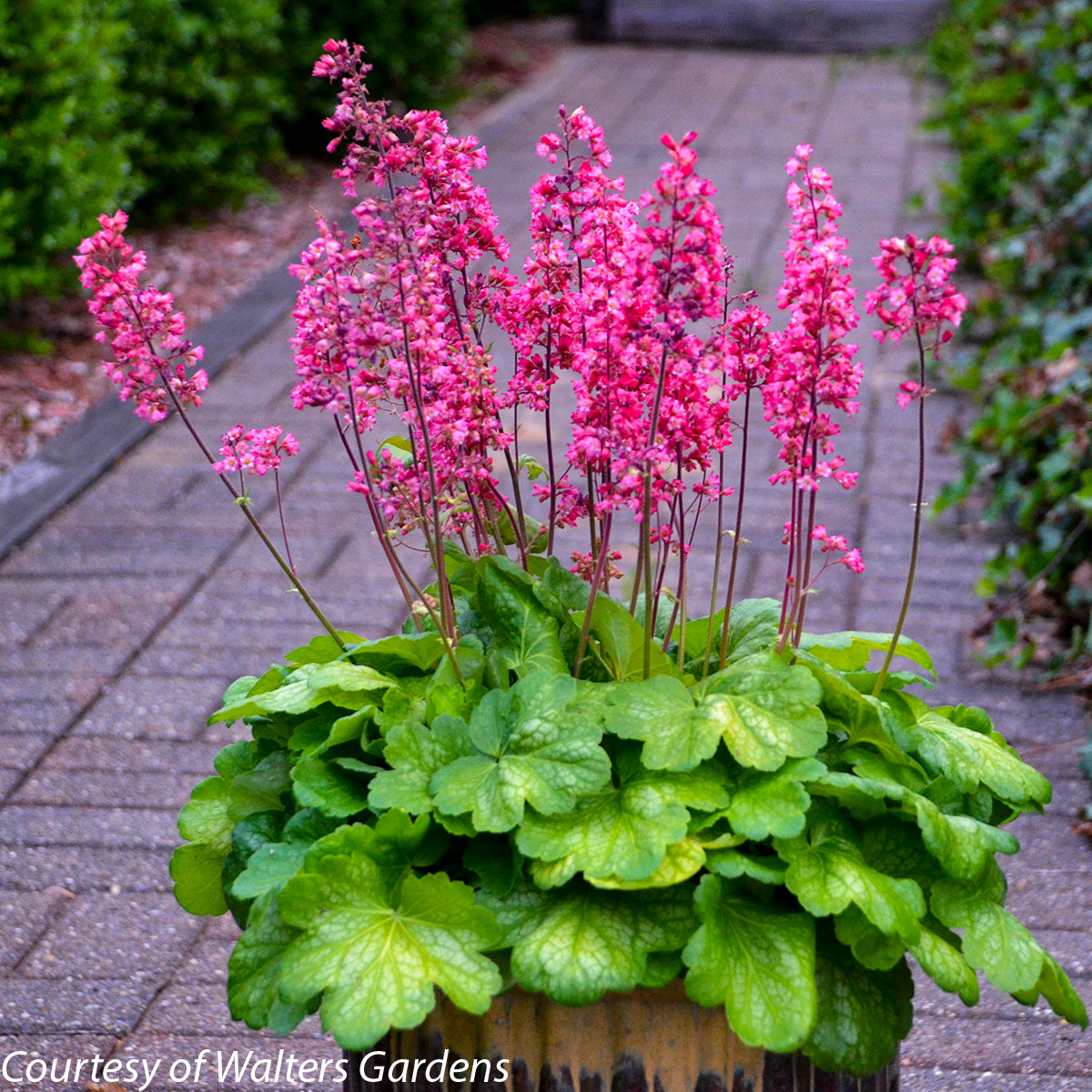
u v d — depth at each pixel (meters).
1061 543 3.63
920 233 6.79
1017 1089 2.19
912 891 1.54
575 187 1.78
